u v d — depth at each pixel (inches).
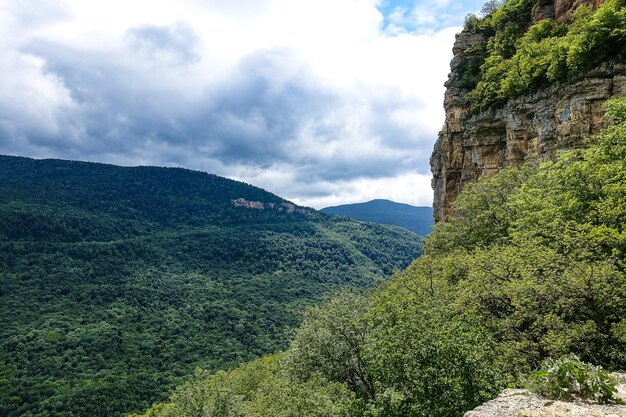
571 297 601.0
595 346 570.3
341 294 1073.5
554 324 573.0
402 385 552.4
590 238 673.0
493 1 2333.9
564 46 1336.1
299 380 1025.5
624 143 812.6
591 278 570.3
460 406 491.2
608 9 1193.4
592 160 860.0
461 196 1528.1
